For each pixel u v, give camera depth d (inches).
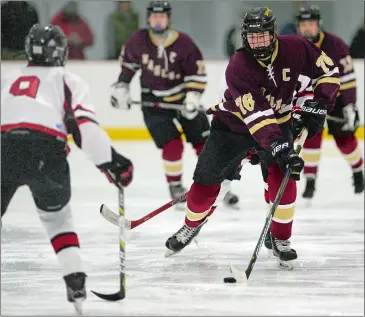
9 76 389.7
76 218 681.0
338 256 534.6
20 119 376.5
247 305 405.4
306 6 702.5
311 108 471.5
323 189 819.4
